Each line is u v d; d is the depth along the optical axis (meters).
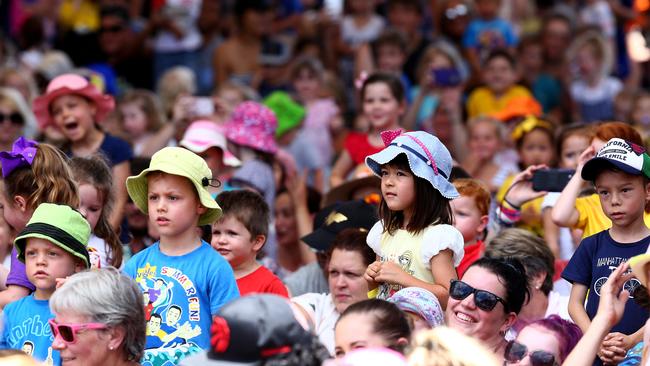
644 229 15.70
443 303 15.38
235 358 11.84
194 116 26.86
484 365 11.76
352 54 36.16
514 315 14.97
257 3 35.59
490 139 25.55
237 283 17.77
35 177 16.72
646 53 39.06
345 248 16.88
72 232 15.44
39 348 15.29
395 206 15.88
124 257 19.67
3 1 38.72
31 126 28.91
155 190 15.80
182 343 15.51
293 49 36.38
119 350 13.98
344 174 25.11
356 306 13.05
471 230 18.66
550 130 23.56
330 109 31.41
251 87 35.59
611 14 39.53
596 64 34.53
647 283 13.77
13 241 16.58
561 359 14.38
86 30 35.44
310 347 11.84
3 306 16.09
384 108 24.39
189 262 15.80
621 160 15.33
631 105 30.64
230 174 23.12
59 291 13.88
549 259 17.56
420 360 11.72
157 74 36.44
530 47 35.22
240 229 17.73
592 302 15.81
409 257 15.84
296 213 23.55
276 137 29.47
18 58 35.62
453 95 28.58
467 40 36.19
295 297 18.08
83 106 22.42
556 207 17.50
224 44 35.84
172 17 36.31
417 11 35.59
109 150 22.39
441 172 16.00
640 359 14.61
